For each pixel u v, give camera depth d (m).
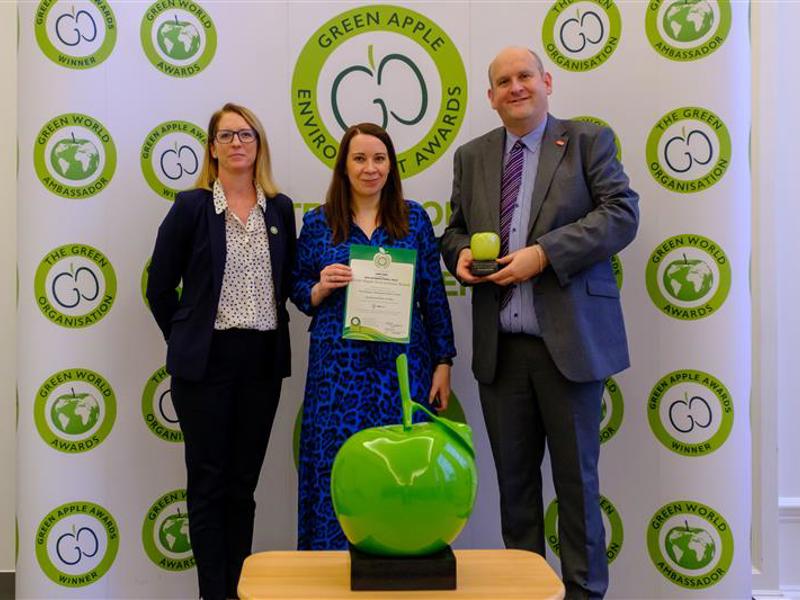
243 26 2.69
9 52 2.84
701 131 2.59
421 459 1.23
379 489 1.21
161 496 2.68
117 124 2.64
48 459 2.61
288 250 2.46
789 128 2.89
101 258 2.63
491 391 2.32
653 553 2.64
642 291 2.64
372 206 2.39
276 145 2.71
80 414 2.63
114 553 2.65
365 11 2.70
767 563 2.84
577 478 2.22
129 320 2.66
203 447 2.35
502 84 2.26
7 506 2.85
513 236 2.27
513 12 2.69
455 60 2.71
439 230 2.74
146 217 2.67
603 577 2.26
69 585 2.62
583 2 2.66
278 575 1.33
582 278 2.21
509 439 2.30
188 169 2.69
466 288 2.74
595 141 2.25
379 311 2.26
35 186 2.60
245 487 2.43
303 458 2.36
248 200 2.44
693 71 2.59
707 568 2.59
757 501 2.85
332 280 2.25
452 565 1.25
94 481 2.64
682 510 2.61
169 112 2.67
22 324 2.60
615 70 2.65
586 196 2.24
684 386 2.61
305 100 2.71
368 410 2.28
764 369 2.85
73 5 2.60
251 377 2.37
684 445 2.61
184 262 2.40
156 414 2.68
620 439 2.66
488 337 2.29
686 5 2.58
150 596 2.67
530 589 1.26
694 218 2.59
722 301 2.58
